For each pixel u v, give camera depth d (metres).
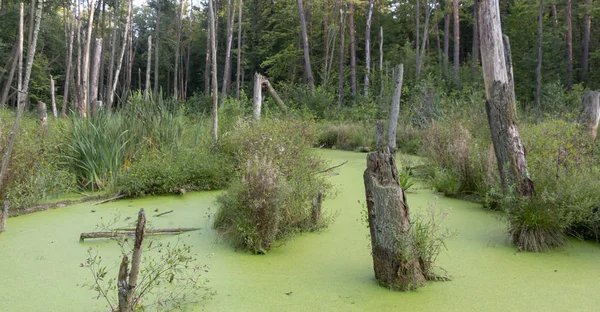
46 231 5.18
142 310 2.99
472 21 28.47
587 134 6.84
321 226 5.38
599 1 24.77
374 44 35.47
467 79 23.27
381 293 3.49
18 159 6.16
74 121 8.19
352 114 19.30
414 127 15.33
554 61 24.81
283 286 3.64
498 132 4.95
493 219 5.74
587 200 4.62
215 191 7.59
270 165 4.79
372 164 3.67
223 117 11.55
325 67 27.05
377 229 3.61
